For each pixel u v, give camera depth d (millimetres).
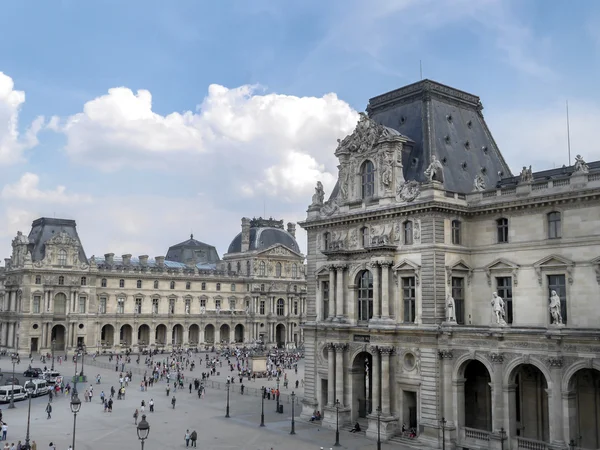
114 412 91500
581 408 63031
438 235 71625
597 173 63125
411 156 79500
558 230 66312
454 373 67938
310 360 85625
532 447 60469
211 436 74875
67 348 177250
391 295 75062
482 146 86312
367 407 79812
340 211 83562
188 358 162375
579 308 63406
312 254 87812
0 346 183375
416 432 71250
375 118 88812
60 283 177750
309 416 84438
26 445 64375
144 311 193875
